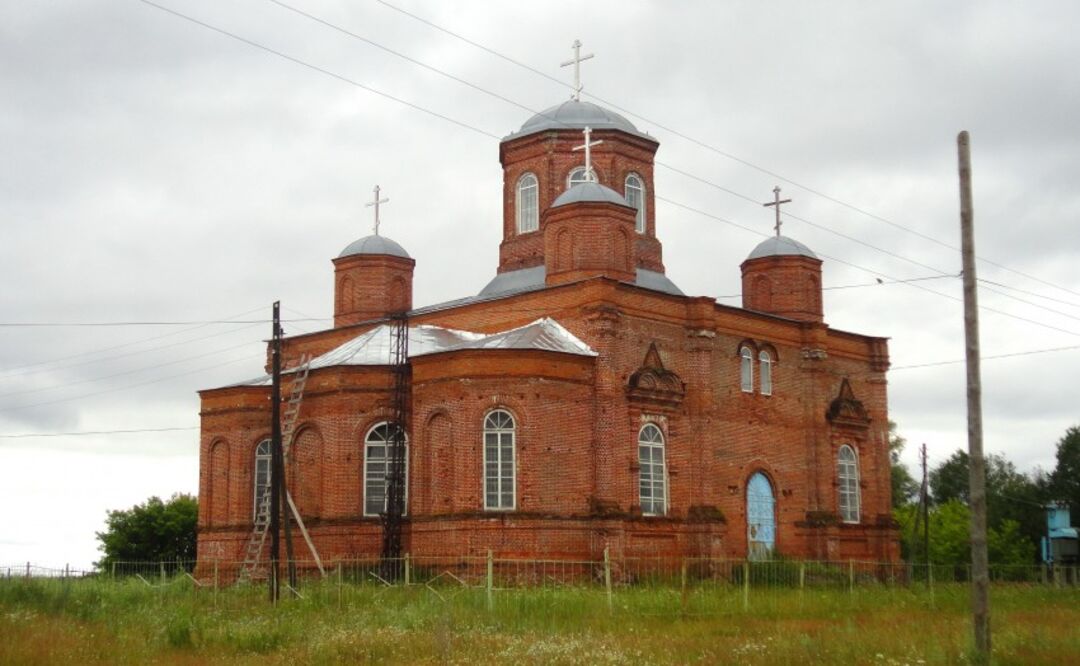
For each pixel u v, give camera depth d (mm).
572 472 39125
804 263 50156
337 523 41062
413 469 40094
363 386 41719
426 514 39344
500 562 37688
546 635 24406
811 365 48812
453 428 39031
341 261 52312
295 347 50656
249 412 44531
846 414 49875
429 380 39938
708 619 29016
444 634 22359
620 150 48469
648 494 41656
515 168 49281
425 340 43875
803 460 48094
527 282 46906
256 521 42438
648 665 20156
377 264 51781
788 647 22047
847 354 51156
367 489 41406
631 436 41031
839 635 24031
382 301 51594
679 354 43531
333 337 49219
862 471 50688
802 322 48938
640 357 41938
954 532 77688
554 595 31016
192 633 24391
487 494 38562
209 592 36469
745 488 45219
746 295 50906
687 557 41125
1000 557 76188
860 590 38000
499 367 38844
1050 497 82500
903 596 36531
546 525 38250
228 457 44719
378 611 29078
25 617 25844
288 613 29359
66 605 29562
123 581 41062
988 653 21109
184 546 65812
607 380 40344
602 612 29094
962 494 96750
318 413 42344
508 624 26656
